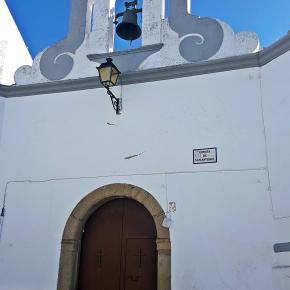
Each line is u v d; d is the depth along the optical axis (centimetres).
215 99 681
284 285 564
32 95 770
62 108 748
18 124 759
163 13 768
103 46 759
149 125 700
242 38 691
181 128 685
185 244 633
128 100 721
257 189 622
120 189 683
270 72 652
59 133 737
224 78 685
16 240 698
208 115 678
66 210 695
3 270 688
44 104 759
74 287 671
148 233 683
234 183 636
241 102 666
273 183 612
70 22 793
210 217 633
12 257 691
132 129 706
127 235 691
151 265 668
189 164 665
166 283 624
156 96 710
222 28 706
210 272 612
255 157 636
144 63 733
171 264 630
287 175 596
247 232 610
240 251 607
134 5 770
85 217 695
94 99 738
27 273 678
